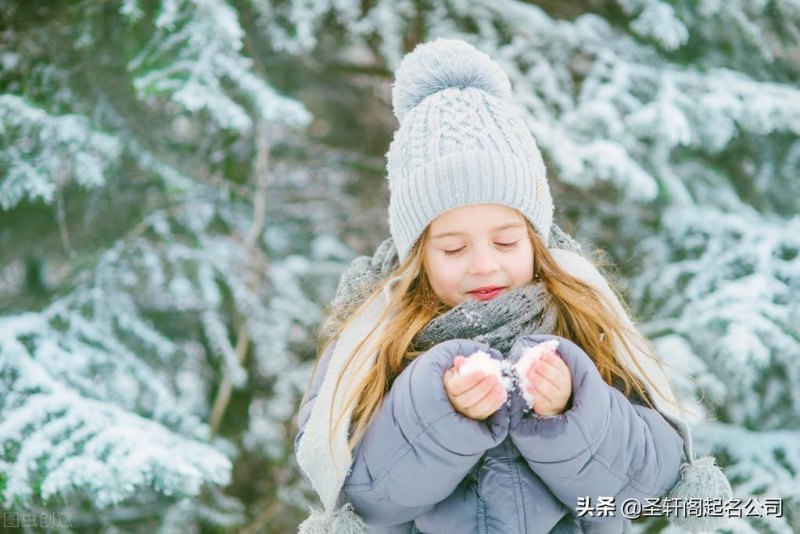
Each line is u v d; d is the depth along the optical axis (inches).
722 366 124.6
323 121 163.5
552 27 127.1
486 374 50.6
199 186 139.5
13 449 95.5
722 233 128.3
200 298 130.5
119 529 127.7
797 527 111.4
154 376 117.6
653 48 133.8
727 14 127.2
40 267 141.3
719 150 129.7
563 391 52.3
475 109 64.3
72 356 110.3
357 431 57.7
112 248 128.6
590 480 54.2
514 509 56.5
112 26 119.4
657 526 114.8
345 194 157.6
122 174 133.5
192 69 111.3
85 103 123.1
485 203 60.7
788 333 114.7
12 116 110.3
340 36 143.2
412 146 64.1
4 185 110.0
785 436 119.6
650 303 127.2
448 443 51.9
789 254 127.5
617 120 120.1
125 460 94.0
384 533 61.7
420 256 63.5
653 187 116.0
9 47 121.3
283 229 150.5
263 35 136.0
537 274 64.6
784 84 137.6
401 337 61.5
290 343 140.3
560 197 139.8
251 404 147.4
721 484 57.8
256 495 144.4
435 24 126.5
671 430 60.0
